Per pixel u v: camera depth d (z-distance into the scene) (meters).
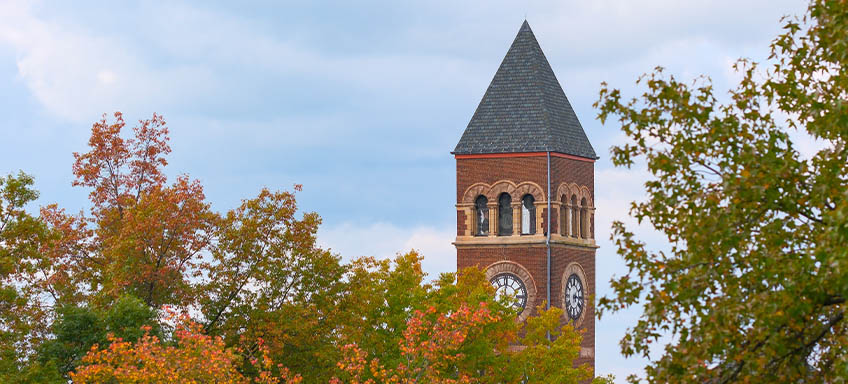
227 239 169.00
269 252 170.75
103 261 180.25
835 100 59.19
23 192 150.75
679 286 60.66
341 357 162.75
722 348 59.22
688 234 61.09
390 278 173.88
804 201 60.47
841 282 52.62
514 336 181.38
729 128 63.56
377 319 172.75
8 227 149.12
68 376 151.38
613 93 66.31
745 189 59.66
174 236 165.75
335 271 172.88
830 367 62.47
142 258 164.12
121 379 119.12
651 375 62.06
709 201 61.50
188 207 166.50
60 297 172.62
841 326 62.19
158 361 118.94
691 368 60.34
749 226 61.53
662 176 64.75
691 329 60.66
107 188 187.62
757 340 58.91
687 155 63.94
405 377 144.75
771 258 59.38
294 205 172.88
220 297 167.62
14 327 147.25
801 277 57.34
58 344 151.75
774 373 59.81
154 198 165.50
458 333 138.25
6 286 146.62
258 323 163.00
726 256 60.75
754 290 60.16
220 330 166.50
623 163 66.31
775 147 62.69
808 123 62.75
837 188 59.56
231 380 123.69
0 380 139.12
